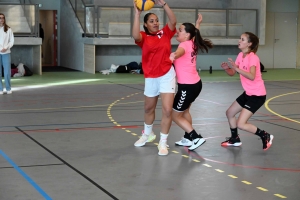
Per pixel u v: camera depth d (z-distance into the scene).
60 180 5.47
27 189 5.14
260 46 23.55
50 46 24.64
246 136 7.96
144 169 5.96
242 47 6.84
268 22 23.55
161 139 6.74
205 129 8.52
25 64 20.11
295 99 12.49
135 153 6.78
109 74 19.89
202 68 22.89
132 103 11.60
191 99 6.73
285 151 6.97
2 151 6.81
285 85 16.00
